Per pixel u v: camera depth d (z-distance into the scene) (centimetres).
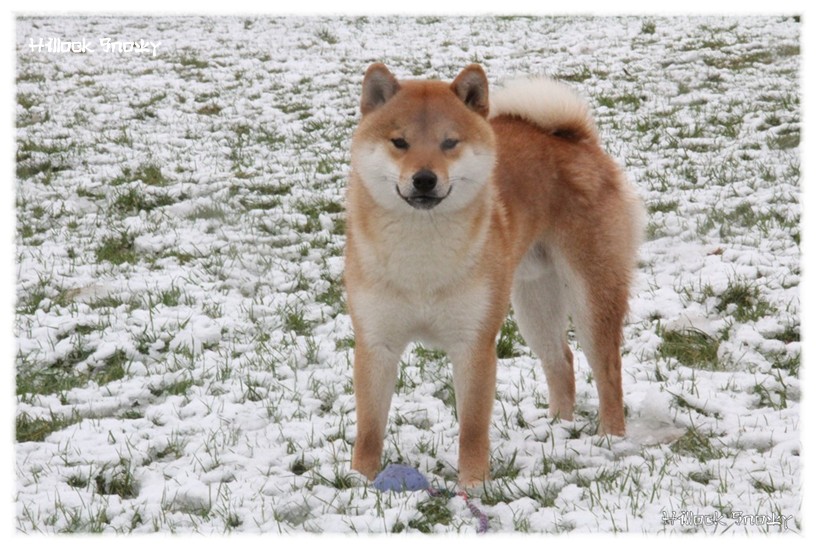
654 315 674
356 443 456
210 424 518
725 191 927
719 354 605
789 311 649
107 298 704
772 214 841
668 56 1555
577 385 585
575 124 545
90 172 1045
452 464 474
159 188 970
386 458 479
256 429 518
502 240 457
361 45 1791
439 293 435
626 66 1514
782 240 781
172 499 431
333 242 839
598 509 412
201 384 576
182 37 1880
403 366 601
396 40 1828
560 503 420
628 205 546
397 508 410
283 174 1045
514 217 488
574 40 1736
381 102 455
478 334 444
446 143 427
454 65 1592
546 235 524
